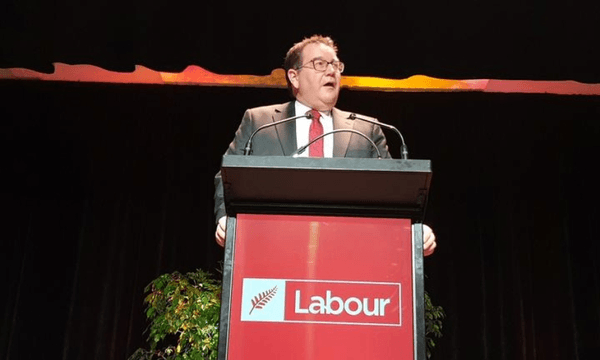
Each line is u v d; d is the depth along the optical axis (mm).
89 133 5098
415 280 1248
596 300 4688
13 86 5137
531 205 4938
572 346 4594
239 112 5164
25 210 4910
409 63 3869
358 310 1236
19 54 3865
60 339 4633
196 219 4906
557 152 5047
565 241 4844
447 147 5043
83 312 4660
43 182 4977
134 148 5082
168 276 2549
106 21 3922
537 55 3846
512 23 3871
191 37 3928
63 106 5137
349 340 1221
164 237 4848
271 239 1271
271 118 2029
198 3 3967
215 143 5086
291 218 1284
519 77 3873
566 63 3840
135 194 4977
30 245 4832
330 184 1227
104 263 4789
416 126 5074
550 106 5145
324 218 1285
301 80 2035
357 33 3885
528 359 4551
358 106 5094
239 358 1210
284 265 1258
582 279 4746
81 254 4812
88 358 4562
